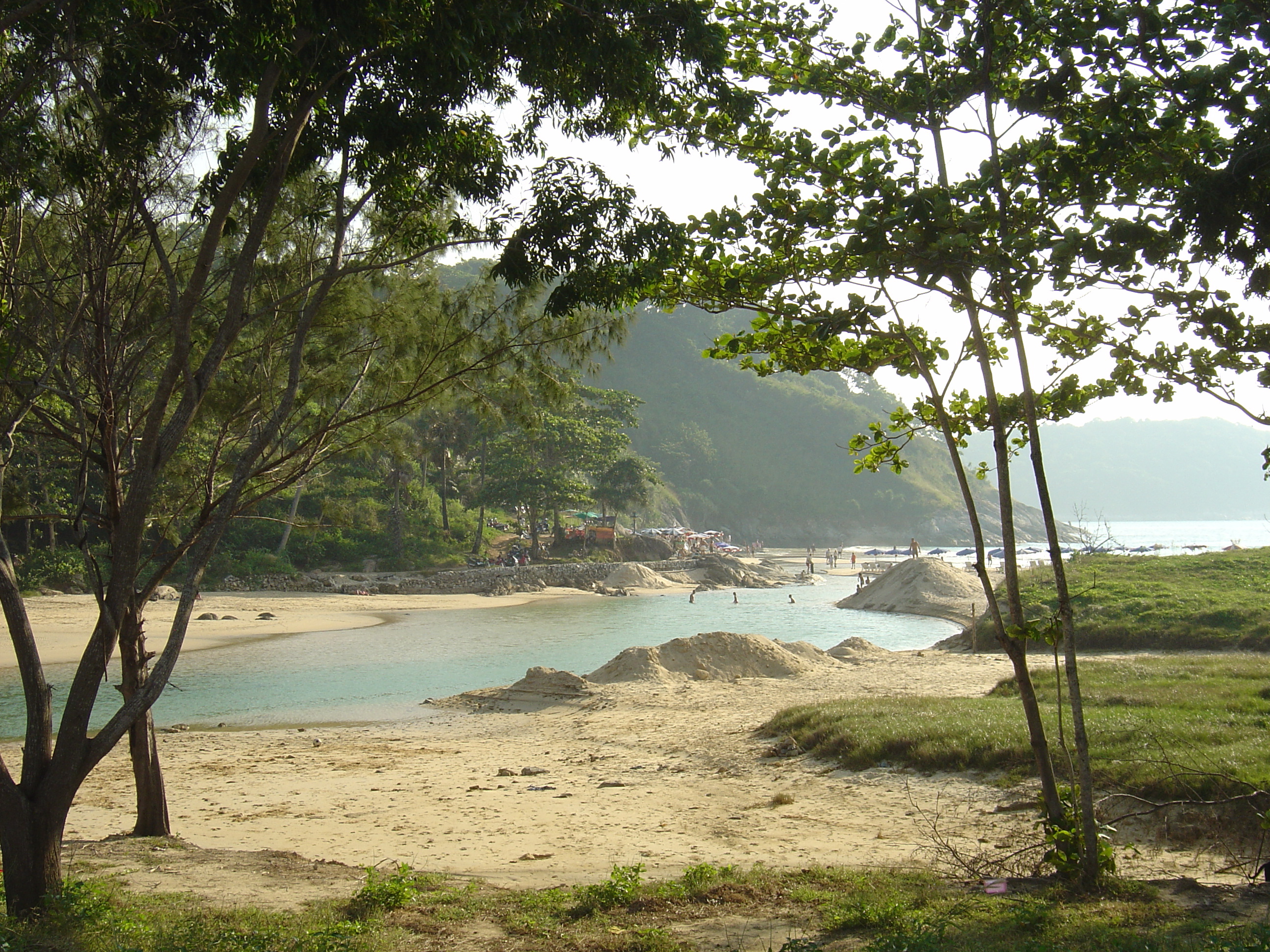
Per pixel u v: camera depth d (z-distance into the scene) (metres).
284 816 13.50
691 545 108.06
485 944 6.89
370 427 12.32
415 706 25.00
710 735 18.50
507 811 13.42
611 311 9.95
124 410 11.62
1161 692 16.17
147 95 9.26
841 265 7.48
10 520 8.05
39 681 7.88
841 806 12.60
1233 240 6.54
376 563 71.62
